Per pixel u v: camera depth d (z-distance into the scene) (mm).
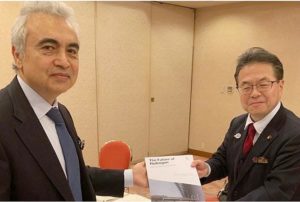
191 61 5957
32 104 975
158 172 1246
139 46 5070
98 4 4480
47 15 941
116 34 4738
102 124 4707
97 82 4582
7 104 911
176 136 5898
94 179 1358
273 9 4840
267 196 1144
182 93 5887
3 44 3607
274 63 1237
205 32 5766
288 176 1146
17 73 993
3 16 3574
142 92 5215
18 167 852
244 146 1338
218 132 5688
